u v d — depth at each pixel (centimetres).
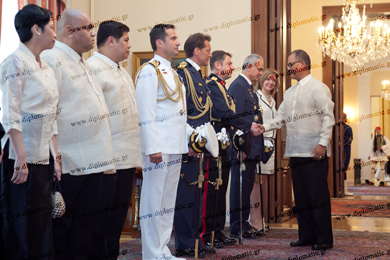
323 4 848
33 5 205
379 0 843
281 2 530
